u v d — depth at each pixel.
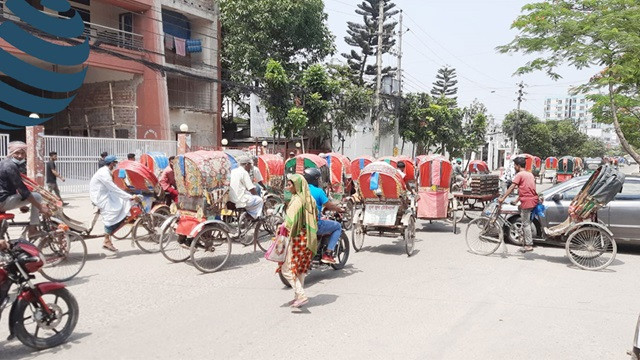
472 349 4.46
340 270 7.61
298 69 29.33
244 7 26.05
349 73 38.72
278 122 22.59
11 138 22.86
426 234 11.52
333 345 4.53
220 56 27.97
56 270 7.08
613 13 14.16
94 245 9.51
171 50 25.94
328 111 26.25
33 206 6.96
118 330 4.93
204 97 27.53
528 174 8.57
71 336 4.77
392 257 8.69
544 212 8.70
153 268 7.67
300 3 27.00
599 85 15.90
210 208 7.89
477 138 41.12
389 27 38.69
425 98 36.34
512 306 5.76
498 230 8.86
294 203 5.67
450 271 7.56
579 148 67.88
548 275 7.37
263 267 7.79
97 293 6.26
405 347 4.49
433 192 11.28
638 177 9.20
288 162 13.23
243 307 5.68
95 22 23.14
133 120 23.73
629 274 7.49
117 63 22.16
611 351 4.45
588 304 5.87
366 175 8.84
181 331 4.89
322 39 29.75
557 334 4.86
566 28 14.55
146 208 9.80
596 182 7.84
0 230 6.57
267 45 27.17
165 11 25.66
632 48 14.05
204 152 8.30
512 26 15.64
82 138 17.80
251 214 8.84
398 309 5.62
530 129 60.47
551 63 15.40
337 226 6.96
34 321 4.44
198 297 6.08
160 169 13.57
